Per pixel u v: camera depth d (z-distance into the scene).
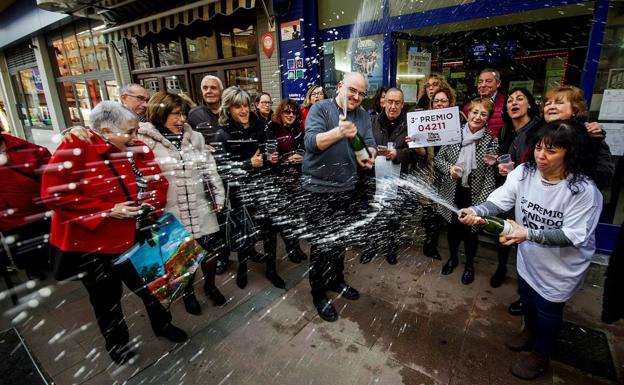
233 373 1.90
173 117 2.13
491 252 3.20
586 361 1.94
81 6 5.76
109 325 1.90
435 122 2.46
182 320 2.35
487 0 3.13
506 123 2.57
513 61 4.39
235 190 2.61
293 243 3.06
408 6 3.64
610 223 3.06
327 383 1.83
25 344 2.15
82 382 1.85
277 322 2.33
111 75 7.44
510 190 1.79
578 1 2.77
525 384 1.79
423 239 3.36
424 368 1.91
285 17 4.59
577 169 1.47
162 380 1.86
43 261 2.30
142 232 1.83
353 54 4.25
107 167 1.69
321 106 2.20
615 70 2.82
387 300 2.54
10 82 11.12
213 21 5.42
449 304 2.48
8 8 8.74
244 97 2.50
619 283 1.64
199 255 1.94
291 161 2.95
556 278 1.62
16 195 2.12
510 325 2.24
